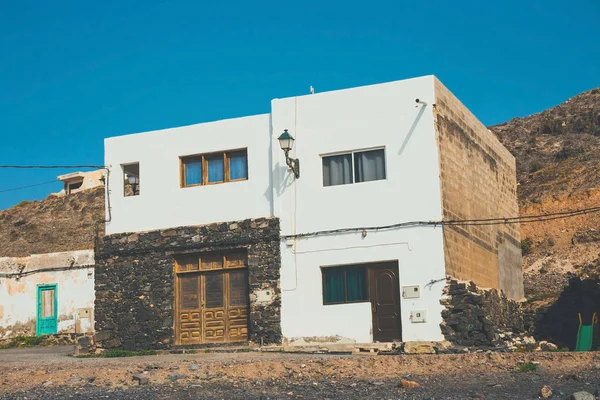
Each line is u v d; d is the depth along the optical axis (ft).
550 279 120.37
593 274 94.99
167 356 71.05
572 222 144.05
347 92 76.13
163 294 79.36
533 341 76.89
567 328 91.61
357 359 58.44
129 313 80.12
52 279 104.99
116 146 84.48
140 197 82.69
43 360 70.44
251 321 75.77
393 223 72.74
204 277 79.10
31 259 106.73
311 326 73.82
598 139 205.36
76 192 204.54
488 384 48.60
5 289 106.63
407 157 73.20
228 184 79.61
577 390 45.01
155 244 80.53
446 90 76.89
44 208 196.24
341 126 75.82
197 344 77.56
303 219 75.77
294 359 61.26
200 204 80.28
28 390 52.60
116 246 81.97
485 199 86.33
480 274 81.46
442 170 72.95
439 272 70.64
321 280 74.38
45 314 104.83
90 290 103.09
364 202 74.02
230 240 77.77
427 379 51.60
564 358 54.75
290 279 75.25
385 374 54.08
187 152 81.61
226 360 62.49
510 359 55.67
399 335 71.36
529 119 244.42
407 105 73.92
